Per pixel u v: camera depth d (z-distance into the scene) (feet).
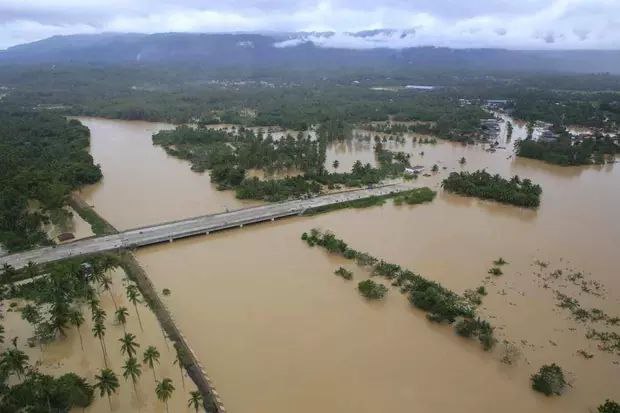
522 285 443.73
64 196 624.59
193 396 282.15
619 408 284.00
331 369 333.01
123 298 415.85
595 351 355.36
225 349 351.46
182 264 483.10
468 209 636.48
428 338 368.68
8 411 277.03
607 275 462.60
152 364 313.53
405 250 511.81
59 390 288.92
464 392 315.17
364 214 619.26
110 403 299.58
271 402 303.68
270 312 398.01
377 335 370.73
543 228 572.51
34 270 442.50
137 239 523.70
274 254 504.84
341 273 456.45
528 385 322.14
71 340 360.89
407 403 304.91
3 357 322.14
